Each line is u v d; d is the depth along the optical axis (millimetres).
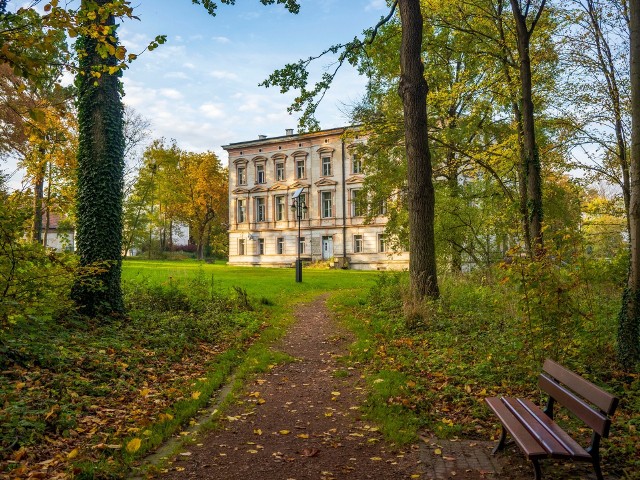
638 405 5574
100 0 10750
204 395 6609
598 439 3732
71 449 4590
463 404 6098
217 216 73312
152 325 10922
